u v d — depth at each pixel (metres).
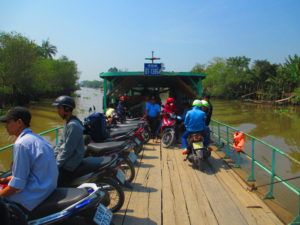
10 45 36.03
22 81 37.69
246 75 59.69
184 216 4.06
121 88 11.68
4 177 3.18
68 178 3.73
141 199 4.63
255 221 3.92
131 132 6.66
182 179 5.61
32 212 2.59
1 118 2.65
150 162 6.76
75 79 69.81
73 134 3.60
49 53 81.56
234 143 6.58
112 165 3.87
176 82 12.11
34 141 2.61
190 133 6.58
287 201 7.23
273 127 23.31
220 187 5.18
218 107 42.59
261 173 9.65
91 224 2.70
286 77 44.78
